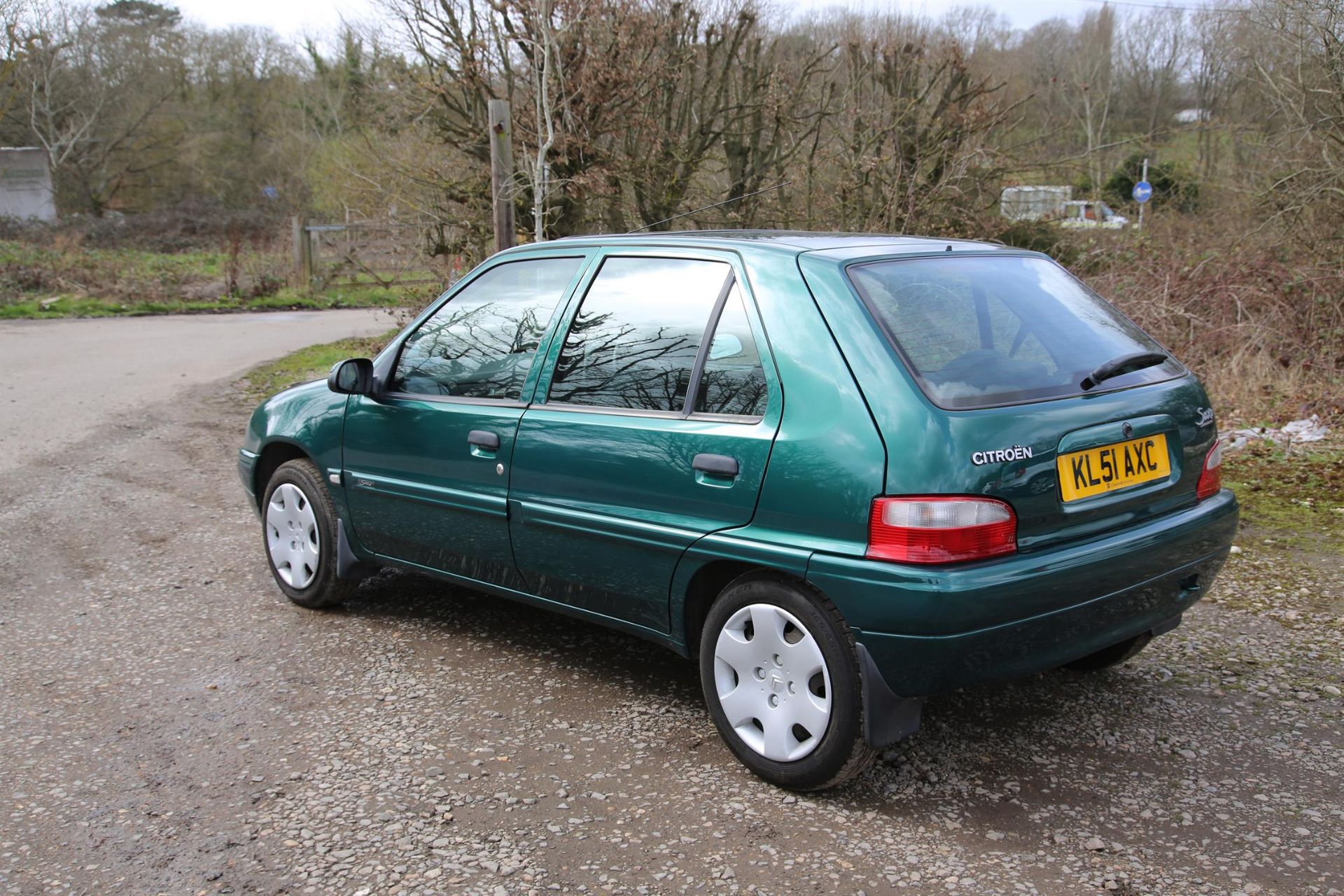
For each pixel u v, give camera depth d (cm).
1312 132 1098
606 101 1241
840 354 311
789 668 319
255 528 641
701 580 344
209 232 3553
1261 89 1184
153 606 504
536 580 397
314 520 484
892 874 281
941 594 283
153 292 2305
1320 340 955
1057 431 307
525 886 277
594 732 369
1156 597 334
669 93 1356
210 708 390
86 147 4500
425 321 448
